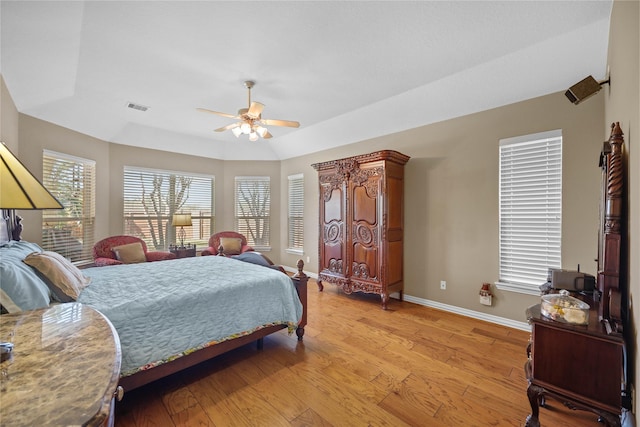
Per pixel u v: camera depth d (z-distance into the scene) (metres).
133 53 2.60
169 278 2.46
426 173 3.83
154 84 3.23
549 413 1.82
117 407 1.83
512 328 3.11
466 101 3.29
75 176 3.97
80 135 4.04
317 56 2.66
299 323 2.74
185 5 1.98
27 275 1.63
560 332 1.51
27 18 1.99
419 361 2.43
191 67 2.85
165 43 2.44
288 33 2.31
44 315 1.15
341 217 4.22
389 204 3.78
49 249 3.61
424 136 3.84
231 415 1.78
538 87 2.86
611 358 1.37
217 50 2.55
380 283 3.77
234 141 5.73
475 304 3.41
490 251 3.29
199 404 1.87
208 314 2.08
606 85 2.39
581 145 2.70
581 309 1.47
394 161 3.84
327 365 2.36
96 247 4.07
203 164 5.79
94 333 0.99
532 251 3.01
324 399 1.93
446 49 2.55
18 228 2.85
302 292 2.78
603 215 1.84
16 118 3.10
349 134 4.59
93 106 3.79
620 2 1.63
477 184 3.38
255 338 2.39
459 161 3.53
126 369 1.67
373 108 3.89
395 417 1.77
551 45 2.46
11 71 2.55
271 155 6.07
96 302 1.82
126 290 2.09
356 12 2.07
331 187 4.38
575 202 2.74
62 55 2.53
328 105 3.86
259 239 6.12
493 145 3.25
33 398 0.63
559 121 2.81
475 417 1.77
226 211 6.08
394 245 3.87
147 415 1.77
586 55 2.44
